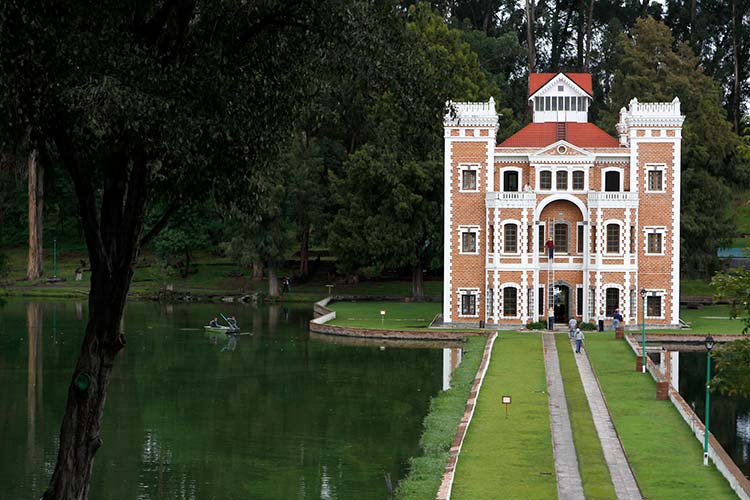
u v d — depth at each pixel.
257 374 68.19
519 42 157.00
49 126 28.61
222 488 40.38
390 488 39.31
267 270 135.25
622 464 39.22
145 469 43.44
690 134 105.75
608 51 148.12
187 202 32.06
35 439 48.84
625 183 90.31
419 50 32.09
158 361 73.75
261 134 30.58
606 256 88.69
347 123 126.44
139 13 29.28
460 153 90.69
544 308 90.31
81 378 30.77
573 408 50.84
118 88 26.41
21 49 26.22
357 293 123.69
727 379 32.06
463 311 91.12
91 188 30.69
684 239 105.00
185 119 27.78
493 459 39.84
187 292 124.88
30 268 128.00
